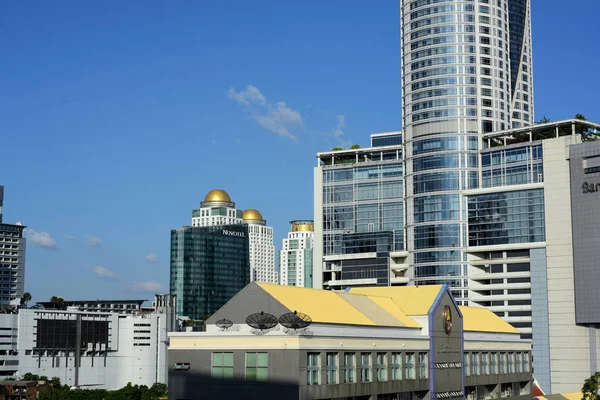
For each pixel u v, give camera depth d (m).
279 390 117.06
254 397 118.94
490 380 172.00
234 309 124.94
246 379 120.19
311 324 119.75
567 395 196.00
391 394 137.62
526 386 189.38
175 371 126.00
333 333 124.19
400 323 144.38
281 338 118.00
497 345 177.25
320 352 121.25
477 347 168.50
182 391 124.94
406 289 160.12
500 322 188.38
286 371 116.94
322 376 121.12
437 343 151.00
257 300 123.44
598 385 183.62
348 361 127.94
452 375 155.62
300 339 117.00
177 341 126.44
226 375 121.81
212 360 123.38
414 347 144.75
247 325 123.00
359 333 130.25
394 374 139.12
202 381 123.56
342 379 125.06
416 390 143.50
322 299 135.38
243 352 121.00
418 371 145.00
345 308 136.12
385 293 160.62
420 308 151.88
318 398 119.62
